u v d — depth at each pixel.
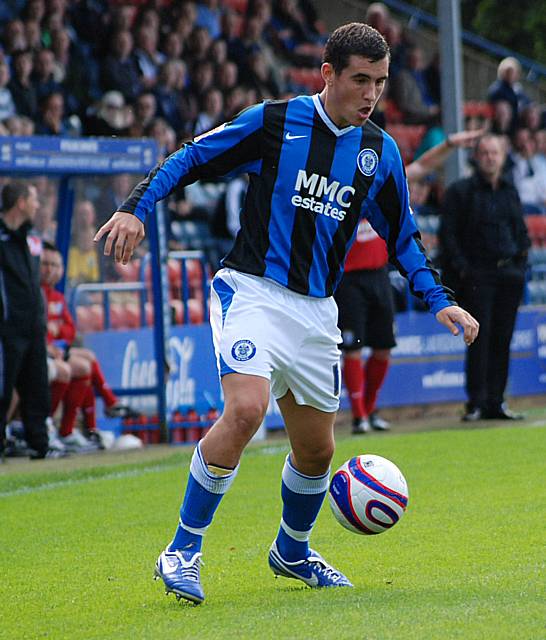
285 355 16.09
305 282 16.22
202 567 19.45
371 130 16.70
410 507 24.89
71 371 38.25
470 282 42.47
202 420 42.16
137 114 57.72
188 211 57.34
